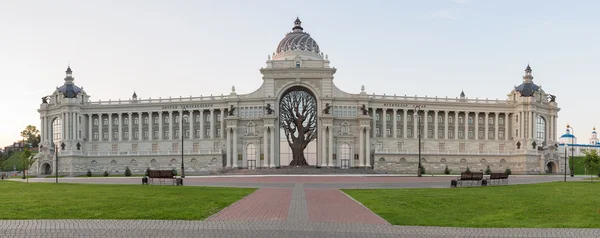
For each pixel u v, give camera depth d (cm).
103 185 5984
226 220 2728
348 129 13625
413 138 14188
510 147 14462
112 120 14688
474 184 6300
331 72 13725
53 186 5772
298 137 13562
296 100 13812
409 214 2942
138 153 14075
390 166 13362
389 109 14150
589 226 2486
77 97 14550
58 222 2588
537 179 8162
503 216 2841
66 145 14100
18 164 17538
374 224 2600
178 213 2927
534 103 14175
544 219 2720
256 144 13475
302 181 7250
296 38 15062
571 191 4716
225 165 13750
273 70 13712
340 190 5088
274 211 3164
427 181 7112
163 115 14462
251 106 13725
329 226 2539
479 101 14575
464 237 2256
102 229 2402
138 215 2822
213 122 14050
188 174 11869
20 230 2366
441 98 14475
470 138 14488
